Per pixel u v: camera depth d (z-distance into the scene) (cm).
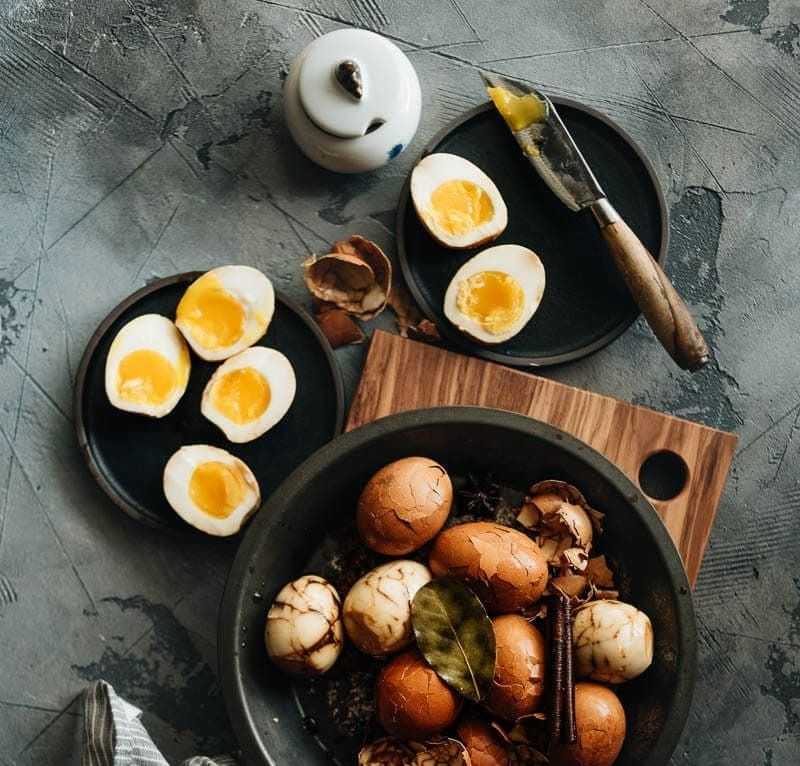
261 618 88
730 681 95
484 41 97
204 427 94
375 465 89
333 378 93
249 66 96
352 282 95
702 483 92
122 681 94
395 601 85
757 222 97
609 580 90
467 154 95
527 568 85
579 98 97
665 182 97
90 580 94
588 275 95
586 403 92
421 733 84
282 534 87
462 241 93
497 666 84
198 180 96
